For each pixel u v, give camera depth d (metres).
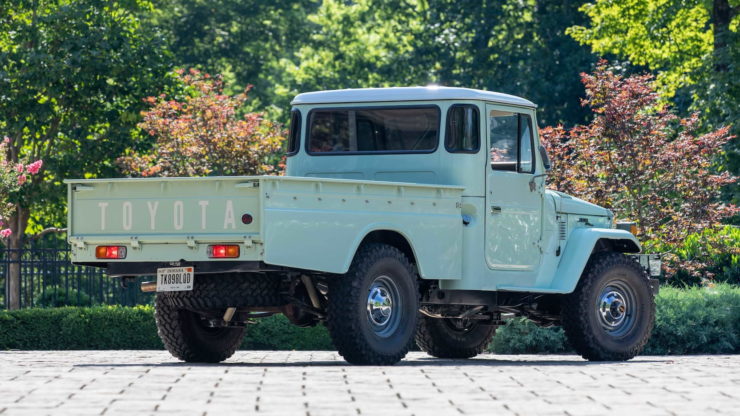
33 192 29.14
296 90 50.44
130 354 14.80
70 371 9.74
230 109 24.53
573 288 12.99
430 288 12.24
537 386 8.52
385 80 47.91
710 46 34.41
